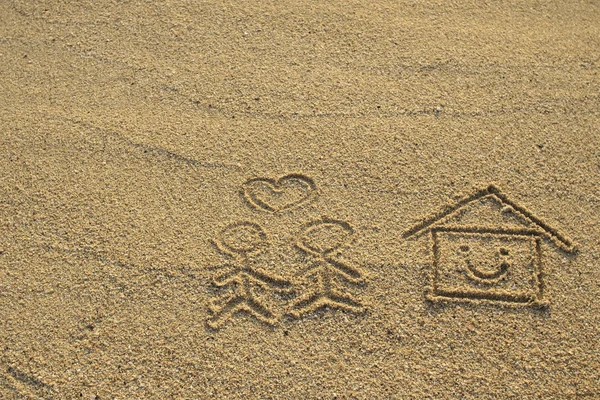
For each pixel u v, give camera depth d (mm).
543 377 1663
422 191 1969
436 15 2453
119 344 1718
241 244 1879
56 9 2482
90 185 2000
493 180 1987
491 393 1643
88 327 1743
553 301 1766
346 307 1768
